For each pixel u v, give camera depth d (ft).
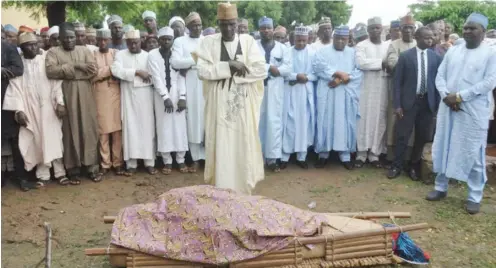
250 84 17.07
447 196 19.89
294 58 23.57
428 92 21.01
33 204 19.03
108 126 22.29
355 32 25.98
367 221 13.88
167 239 12.42
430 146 23.34
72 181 21.54
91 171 21.89
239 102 16.85
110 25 24.07
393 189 20.86
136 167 23.48
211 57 16.94
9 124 19.95
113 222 13.83
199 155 23.53
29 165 20.39
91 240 15.62
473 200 17.97
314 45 25.72
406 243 13.66
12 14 49.75
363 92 23.72
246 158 17.06
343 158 24.04
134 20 50.67
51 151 20.36
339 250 12.75
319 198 19.83
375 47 23.45
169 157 23.06
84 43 22.20
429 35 20.81
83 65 20.59
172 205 13.20
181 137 22.65
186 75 22.49
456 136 17.79
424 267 13.51
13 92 19.62
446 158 18.37
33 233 16.25
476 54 17.20
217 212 12.69
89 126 21.09
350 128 23.49
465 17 53.88
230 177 17.12
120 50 23.09
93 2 32.71
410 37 22.86
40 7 33.22
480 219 17.28
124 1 33.58
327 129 23.57
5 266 13.84
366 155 24.62
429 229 16.37
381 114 23.66
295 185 21.61
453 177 17.97
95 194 20.30
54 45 23.67
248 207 12.98
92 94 21.26
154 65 21.75
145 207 13.28
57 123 20.57
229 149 16.98
